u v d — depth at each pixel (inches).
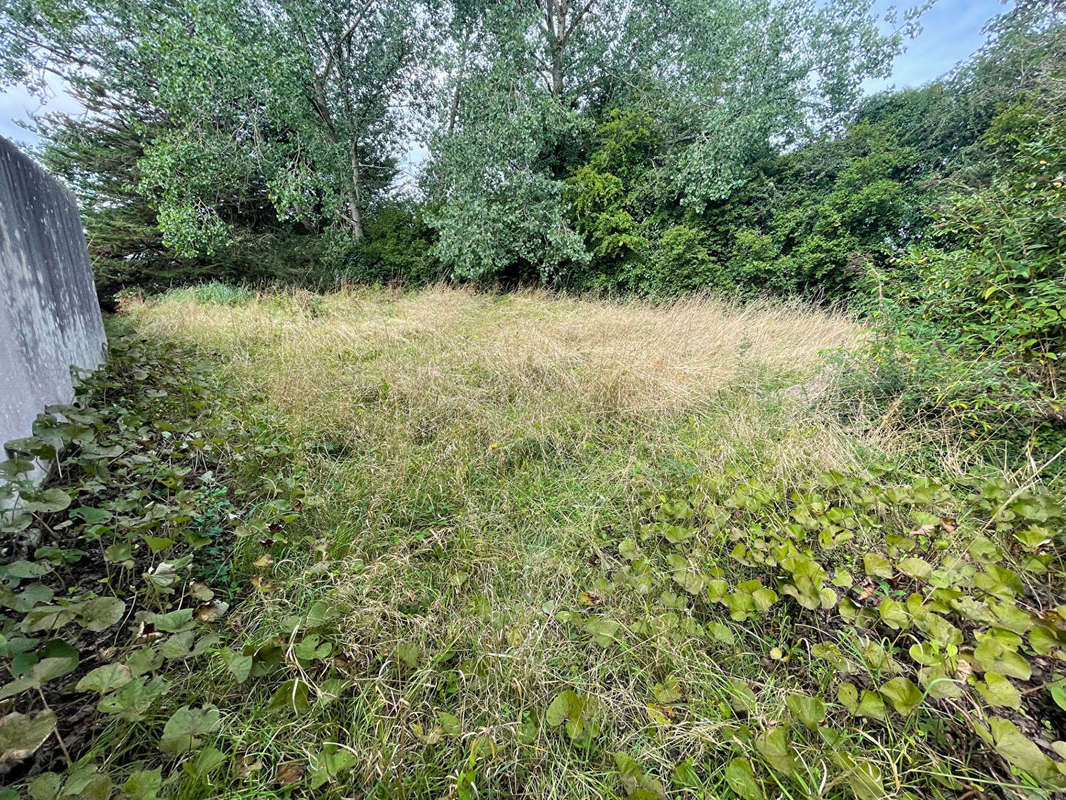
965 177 236.7
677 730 40.3
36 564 47.1
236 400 113.7
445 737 40.1
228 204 356.5
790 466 79.4
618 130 331.3
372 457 90.1
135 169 354.3
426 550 65.4
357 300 285.3
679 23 337.1
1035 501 59.4
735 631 51.6
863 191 265.1
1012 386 76.9
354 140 378.6
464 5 335.3
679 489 78.4
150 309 246.7
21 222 80.3
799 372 137.6
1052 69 193.3
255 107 296.2
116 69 306.3
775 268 284.2
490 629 51.6
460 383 129.2
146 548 60.4
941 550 57.7
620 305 289.0
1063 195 84.4
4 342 65.9
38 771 34.5
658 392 118.7
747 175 311.7
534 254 325.7
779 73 314.7
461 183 309.6
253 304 252.8
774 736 37.2
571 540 69.2
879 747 37.6
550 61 361.1
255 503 74.4
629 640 50.1
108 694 39.8
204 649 40.8
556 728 41.3
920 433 86.2
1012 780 35.2
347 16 336.5
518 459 94.0
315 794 36.9
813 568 52.0
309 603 55.2
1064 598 52.9
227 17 263.4
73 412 73.5
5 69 299.9
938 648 42.6
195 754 37.3
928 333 95.0
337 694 40.8
